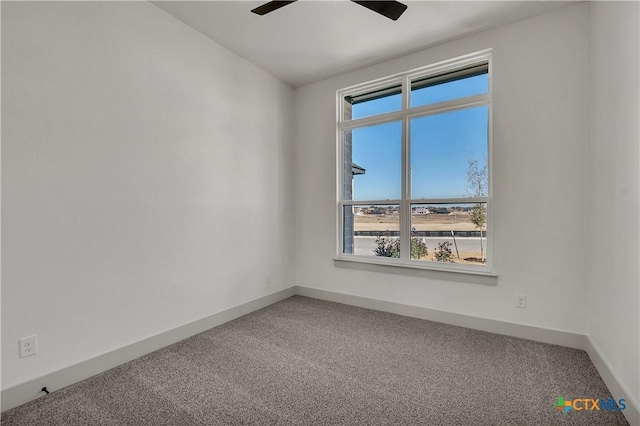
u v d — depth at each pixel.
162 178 2.44
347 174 3.69
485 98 2.81
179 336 2.55
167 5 2.39
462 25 2.66
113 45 2.12
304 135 3.88
